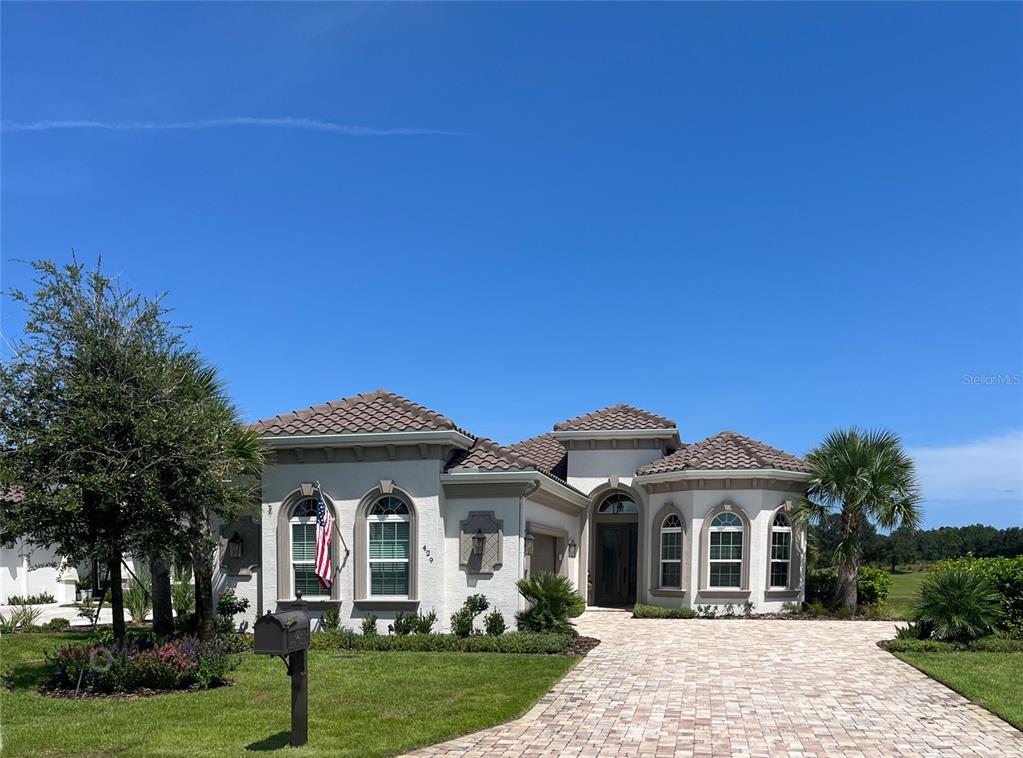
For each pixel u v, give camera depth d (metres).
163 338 12.96
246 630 17.22
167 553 12.39
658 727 9.41
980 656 14.01
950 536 49.84
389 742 8.56
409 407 17.41
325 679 11.93
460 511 16.78
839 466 20.98
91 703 10.54
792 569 21.72
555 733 9.15
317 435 16.83
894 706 10.48
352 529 17.00
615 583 25.02
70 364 12.09
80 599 28.14
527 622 16.11
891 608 22.83
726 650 15.08
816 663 13.65
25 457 11.52
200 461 12.22
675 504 22.42
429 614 16.45
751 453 21.95
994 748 8.59
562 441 24.88
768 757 8.27
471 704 10.29
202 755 8.14
